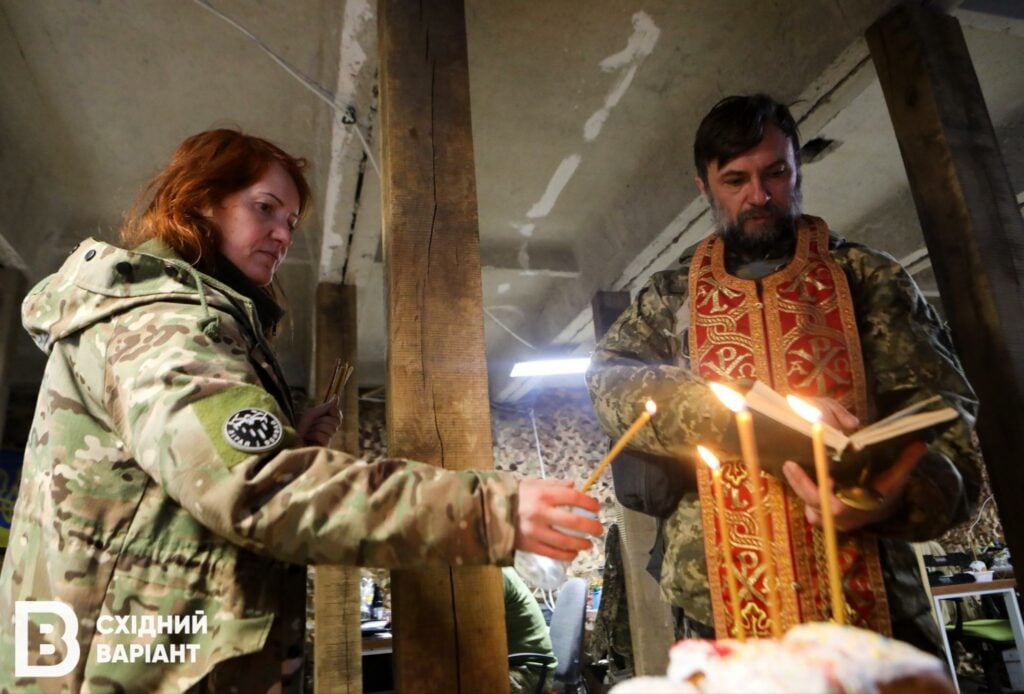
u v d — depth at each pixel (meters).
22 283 3.23
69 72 2.54
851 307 1.09
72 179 3.18
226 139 1.06
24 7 2.26
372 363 5.88
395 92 1.45
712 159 1.26
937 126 1.81
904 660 0.41
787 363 1.07
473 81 2.68
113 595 0.74
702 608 1.06
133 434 0.74
